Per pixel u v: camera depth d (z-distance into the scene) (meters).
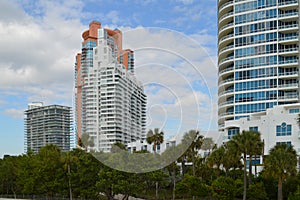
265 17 97.75
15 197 93.31
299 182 54.94
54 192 81.56
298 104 76.75
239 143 53.84
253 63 97.44
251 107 95.62
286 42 95.12
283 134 76.31
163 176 67.44
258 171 68.81
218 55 108.38
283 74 95.19
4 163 97.56
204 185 60.22
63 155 79.75
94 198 71.75
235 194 56.41
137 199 71.12
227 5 104.00
